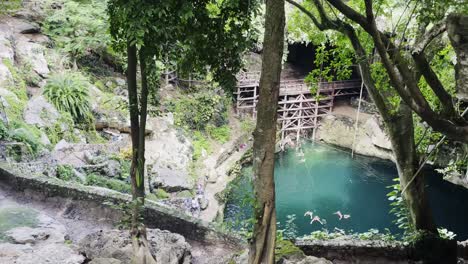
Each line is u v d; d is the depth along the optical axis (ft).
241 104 80.07
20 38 58.95
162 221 25.96
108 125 56.59
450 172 48.73
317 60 28.09
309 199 65.21
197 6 18.40
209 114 72.23
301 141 83.05
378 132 75.61
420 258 24.08
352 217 60.64
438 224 59.00
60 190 28.27
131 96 19.20
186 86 75.25
